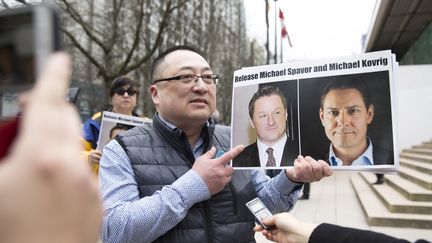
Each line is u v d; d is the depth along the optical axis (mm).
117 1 12242
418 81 17344
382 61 1620
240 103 1869
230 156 1723
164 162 1876
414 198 7254
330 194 10148
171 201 1639
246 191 1977
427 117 17219
